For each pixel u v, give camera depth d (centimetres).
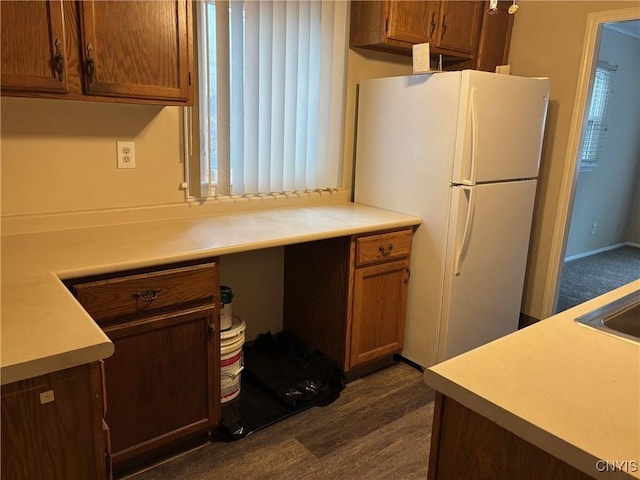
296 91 264
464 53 303
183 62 193
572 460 72
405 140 265
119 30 176
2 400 104
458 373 92
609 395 85
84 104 202
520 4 317
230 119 242
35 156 195
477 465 91
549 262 325
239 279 274
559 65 304
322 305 261
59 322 119
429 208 257
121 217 221
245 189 256
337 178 300
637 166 595
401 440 213
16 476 110
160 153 226
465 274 257
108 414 173
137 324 172
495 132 247
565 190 311
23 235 196
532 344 105
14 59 157
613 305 130
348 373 263
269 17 242
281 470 193
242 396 239
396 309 269
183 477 187
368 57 296
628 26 483
